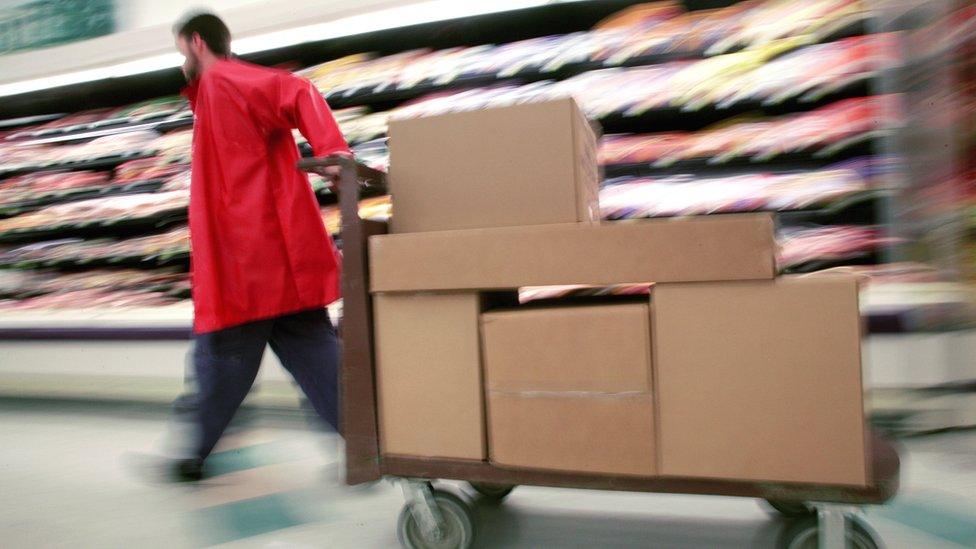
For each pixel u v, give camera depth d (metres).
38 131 3.63
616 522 1.54
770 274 1.05
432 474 1.24
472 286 1.19
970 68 2.04
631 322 1.13
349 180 1.28
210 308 1.67
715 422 1.09
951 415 2.07
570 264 1.14
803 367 1.05
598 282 1.13
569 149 1.22
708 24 2.60
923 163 2.16
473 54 2.89
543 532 1.50
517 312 1.20
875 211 2.40
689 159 2.62
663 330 1.11
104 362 3.00
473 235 1.19
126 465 2.14
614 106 2.63
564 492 1.75
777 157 2.55
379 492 1.80
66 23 3.08
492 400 1.21
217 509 1.72
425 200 1.31
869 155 2.51
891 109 2.23
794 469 1.06
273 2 2.68
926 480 1.74
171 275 3.42
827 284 1.04
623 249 1.12
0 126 3.77
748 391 1.08
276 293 1.71
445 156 1.30
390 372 1.26
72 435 2.59
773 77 2.47
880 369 2.11
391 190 1.34
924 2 2.10
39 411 3.00
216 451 2.26
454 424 1.23
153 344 2.90
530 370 1.18
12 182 3.68
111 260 3.47
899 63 2.20
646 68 2.68
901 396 2.10
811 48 2.49
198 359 1.83
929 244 2.16
